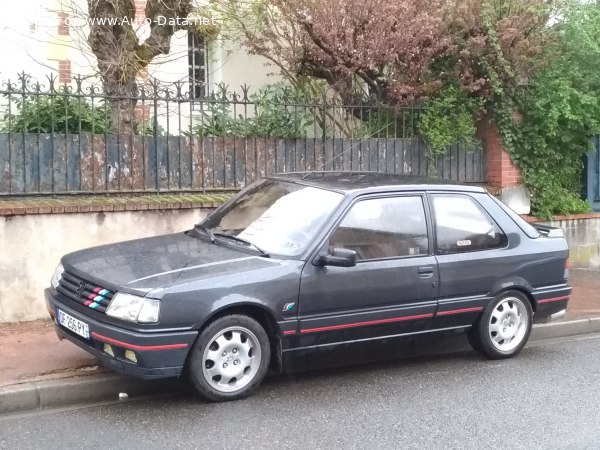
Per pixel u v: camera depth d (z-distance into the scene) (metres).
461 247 6.36
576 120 10.59
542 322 7.00
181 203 7.95
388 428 5.00
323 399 5.61
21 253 7.18
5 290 7.14
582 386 6.05
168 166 8.39
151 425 4.96
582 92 10.45
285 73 10.65
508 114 10.64
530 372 6.46
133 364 4.95
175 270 5.26
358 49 9.53
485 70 10.32
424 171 10.33
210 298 5.09
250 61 12.03
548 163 11.29
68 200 7.68
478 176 10.91
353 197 5.92
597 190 12.10
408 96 10.07
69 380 5.46
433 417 5.24
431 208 6.29
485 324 6.58
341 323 5.67
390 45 9.59
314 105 9.31
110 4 8.71
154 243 6.11
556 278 6.91
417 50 9.76
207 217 6.71
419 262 6.04
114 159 8.06
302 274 5.47
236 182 8.84
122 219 7.68
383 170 9.96
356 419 5.17
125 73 8.77
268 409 5.33
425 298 6.09
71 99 8.00
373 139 9.84
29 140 7.58
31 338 6.63
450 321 6.35
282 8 9.91
